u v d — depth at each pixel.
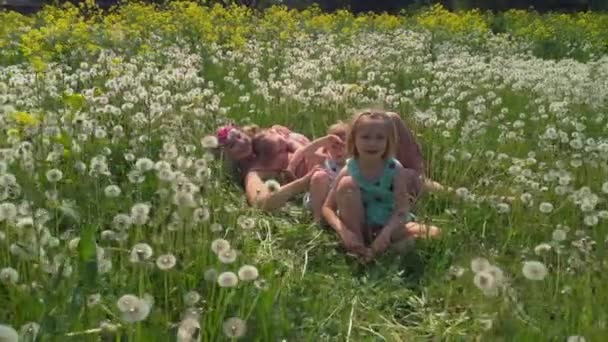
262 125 6.94
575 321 3.23
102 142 5.22
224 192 5.10
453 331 3.41
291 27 16.06
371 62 10.68
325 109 7.10
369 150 4.59
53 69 8.44
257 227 4.60
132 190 4.54
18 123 5.02
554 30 18.27
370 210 4.68
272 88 7.89
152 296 3.11
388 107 7.26
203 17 15.80
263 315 3.13
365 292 3.86
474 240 4.50
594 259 3.84
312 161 5.46
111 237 3.47
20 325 2.87
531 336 3.06
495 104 7.89
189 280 3.42
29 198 3.85
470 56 12.93
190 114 6.09
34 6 22.34
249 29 15.12
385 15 20.77
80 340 2.76
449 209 4.99
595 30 18.39
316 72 8.65
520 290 3.55
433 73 9.96
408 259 4.27
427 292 3.88
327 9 27.67
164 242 3.64
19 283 3.18
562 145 6.45
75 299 2.92
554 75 10.29
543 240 4.56
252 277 2.99
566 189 4.80
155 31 13.82
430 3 26.73
